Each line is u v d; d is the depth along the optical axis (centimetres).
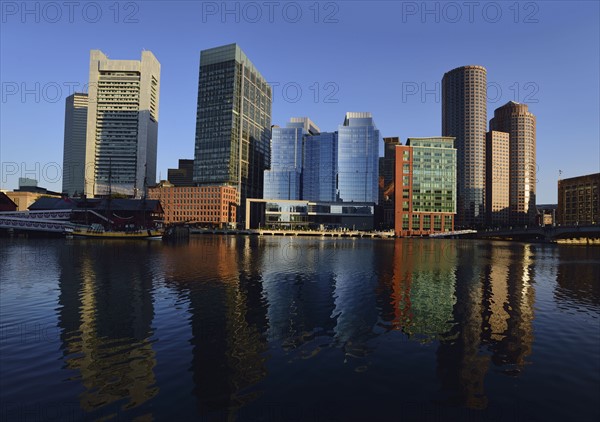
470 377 1450
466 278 4056
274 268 4803
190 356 1645
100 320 2195
